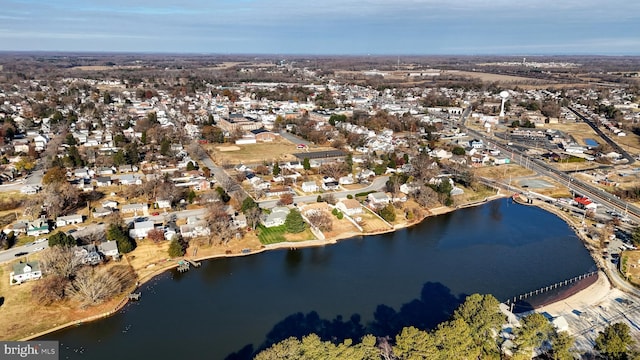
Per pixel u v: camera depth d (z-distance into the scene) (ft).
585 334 284.00
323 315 308.19
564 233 452.76
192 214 458.50
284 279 356.38
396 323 300.20
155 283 345.51
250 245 406.00
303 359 214.90
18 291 318.65
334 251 406.82
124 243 375.66
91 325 293.43
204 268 370.94
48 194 457.27
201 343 276.62
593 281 354.13
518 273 369.91
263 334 286.66
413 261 390.21
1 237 392.27
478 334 238.89
